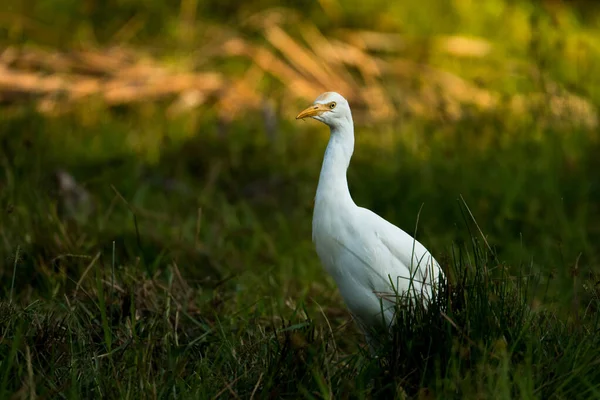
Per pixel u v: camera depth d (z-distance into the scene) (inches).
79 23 761.6
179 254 409.1
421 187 499.5
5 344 282.5
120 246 410.9
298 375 266.1
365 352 283.7
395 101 631.8
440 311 262.5
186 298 342.6
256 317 327.0
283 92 673.0
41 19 763.4
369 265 297.1
